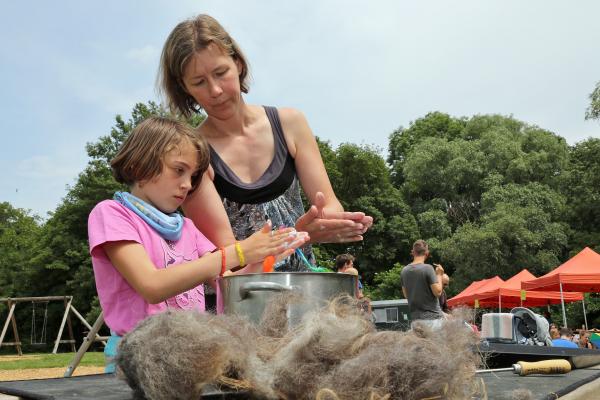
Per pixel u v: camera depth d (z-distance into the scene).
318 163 2.08
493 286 16.36
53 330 28.17
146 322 0.75
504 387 1.18
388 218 30.80
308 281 1.08
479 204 32.22
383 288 26.73
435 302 5.44
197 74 1.77
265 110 2.07
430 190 33.56
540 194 30.39
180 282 1.30
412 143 40.75
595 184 29.34
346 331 0.69
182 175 1.51
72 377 1.41
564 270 13.04
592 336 12.27
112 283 1.45
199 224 1.84
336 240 1.79
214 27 1.81
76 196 27.80
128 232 1.37
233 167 1.98
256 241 1.38
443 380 0.65
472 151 32.94
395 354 0.65
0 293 29.00
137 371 0.72
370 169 30.89
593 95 25.22
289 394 0.68
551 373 1.50
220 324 0.75
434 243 29.11
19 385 1.16
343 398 0.62
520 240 27.03
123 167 1.50
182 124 1.54
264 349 0.75
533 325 3.11
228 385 0.70
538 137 33.91
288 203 2.05
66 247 27.30
